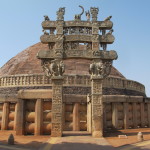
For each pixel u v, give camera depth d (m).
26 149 10.14
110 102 19.67
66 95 18.09
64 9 15.27
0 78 24.30
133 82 26.61
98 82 14.41
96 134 13.67
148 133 16.70
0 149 10.19
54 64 14.44
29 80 22.83
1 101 19.03
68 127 17.84
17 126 15.42
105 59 14.90
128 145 11.13
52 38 14.87
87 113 17.91
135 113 21.56
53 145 10.89
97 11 15.37
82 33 15.03
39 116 15.50
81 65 27.48
